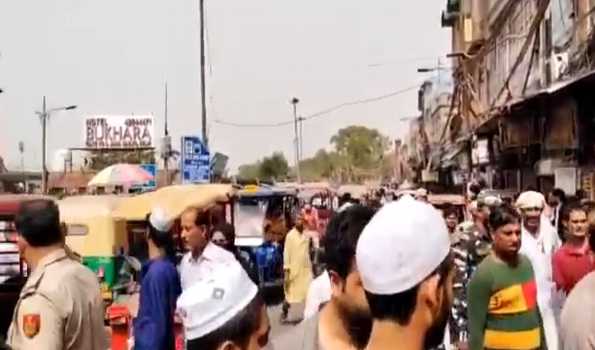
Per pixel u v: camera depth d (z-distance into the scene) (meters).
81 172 49.69
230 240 9.23
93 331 5.41
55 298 5.16
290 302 16.55
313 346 3.61
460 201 21.19
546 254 8.31
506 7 28.53
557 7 19.25
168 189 16.56
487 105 32.81
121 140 54.09
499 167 24.89
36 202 5.30
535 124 18.59
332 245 3.55
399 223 2.59
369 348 2.64
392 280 2.58
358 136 118.19
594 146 14.84
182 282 7.52
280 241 21.17
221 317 3.14
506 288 6.82
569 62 16.77
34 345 5.13
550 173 16.88
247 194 20.55
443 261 2.62
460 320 8.65
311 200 41.25
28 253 5.32
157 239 7.43
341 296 3.57
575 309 5.18
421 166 54.78
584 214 7.91
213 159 34.12
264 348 3.30
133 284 16.98
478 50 36.06
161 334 7.27
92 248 17.08
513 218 6.83
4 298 11.39
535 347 6.93
